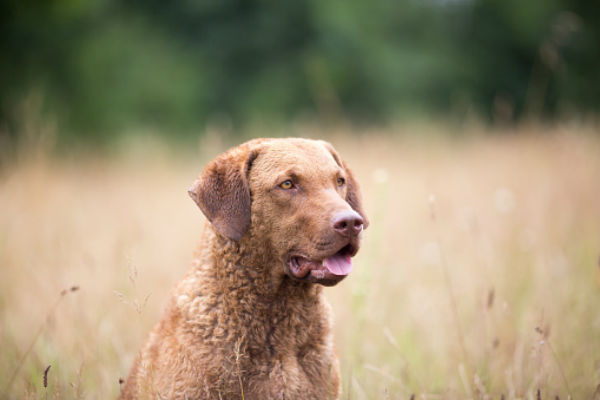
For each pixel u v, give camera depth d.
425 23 26.80
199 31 25.28
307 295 3.64
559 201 7.34
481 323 4.61
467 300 5.59
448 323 5.19
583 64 23.73
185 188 10.28
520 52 26.84
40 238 6.70
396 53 24.59
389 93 23.69
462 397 4.27
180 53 24.06
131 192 9.64
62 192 8.72
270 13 24.03
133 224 6.88
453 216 7.48
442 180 8.89
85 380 4.31
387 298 5.62
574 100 21.39
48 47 19.25
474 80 25.17
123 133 19.25
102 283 5.59
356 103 23.84
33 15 18.53
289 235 3.48
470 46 27.02
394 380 4.20
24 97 15.75
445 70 24.61
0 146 11.19
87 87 19.89
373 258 4.80
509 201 7.48
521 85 25.89
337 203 3.42
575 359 4.54
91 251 6.22
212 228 3.71
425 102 23.47
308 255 3.42
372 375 4.56
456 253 6.62
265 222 3.55
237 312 3.51
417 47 25.70
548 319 4.90
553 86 22.38
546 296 5.39
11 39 18.33
